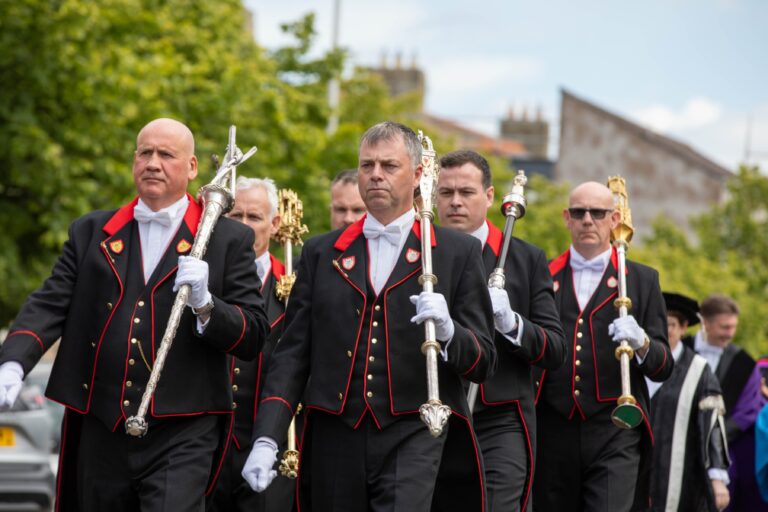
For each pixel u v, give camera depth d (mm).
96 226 12133
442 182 14984
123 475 11688
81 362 11828
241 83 43781
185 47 45344
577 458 15594
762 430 19219
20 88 36000
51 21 35656
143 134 12078
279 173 43812
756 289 74812
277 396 11797
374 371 11742
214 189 11961
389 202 11961
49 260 38156
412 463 11586
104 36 37875
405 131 12078
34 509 26094
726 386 20797
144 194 11984
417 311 11352
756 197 79500
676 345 18891
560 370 15656
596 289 16016
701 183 107750
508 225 14844
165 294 11852
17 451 24719
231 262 12070
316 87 53844
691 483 18141
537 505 15789
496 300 13586
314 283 12141
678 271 62438
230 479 14453
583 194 16109
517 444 14172
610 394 15617
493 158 68375
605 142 109125
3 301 38906
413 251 12055
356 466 11688
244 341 11750
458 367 11602
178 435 11727
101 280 11883
